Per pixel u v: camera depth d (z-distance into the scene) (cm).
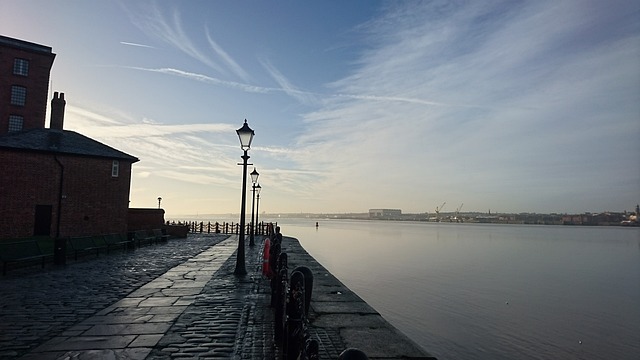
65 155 2502
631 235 19450
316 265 1502
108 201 2709
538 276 4212
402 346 570
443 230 19075
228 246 2402
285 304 574
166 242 2720
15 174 2309
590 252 7862
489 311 2511
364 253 5716
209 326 657
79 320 689
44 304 808
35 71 4228
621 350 1845
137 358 511
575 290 3441
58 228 2444
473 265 4903
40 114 4234
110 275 1196
